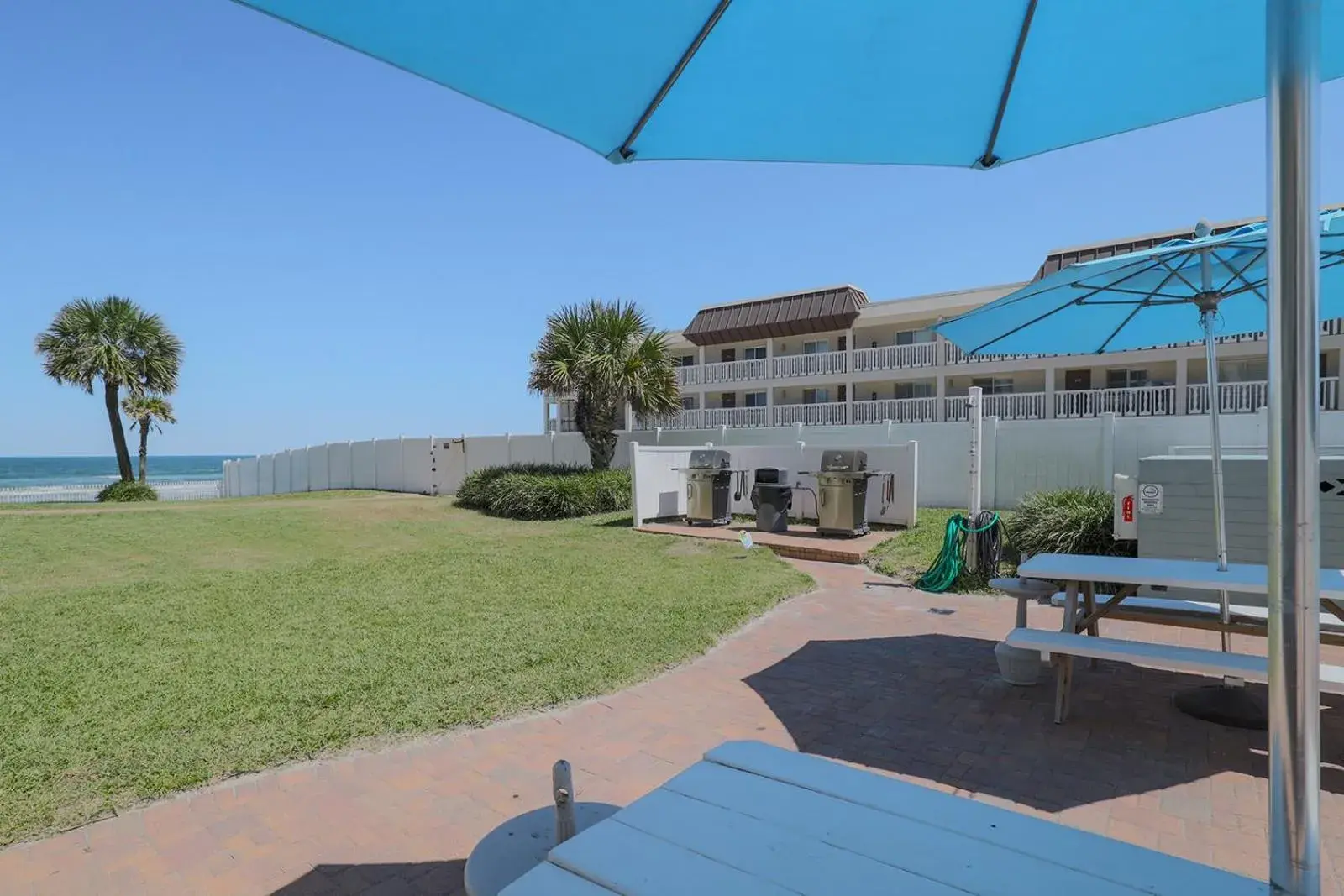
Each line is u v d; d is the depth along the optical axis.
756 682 5.06
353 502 17.64
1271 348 1.40
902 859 1.65
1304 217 1.36
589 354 15.84
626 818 1.83
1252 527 6.30
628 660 5.34
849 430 14.67
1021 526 9.02
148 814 3.32
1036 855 1.66
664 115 2.55
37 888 2.79
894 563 9.21
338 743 3.99
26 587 8.14
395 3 1.82
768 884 1.55
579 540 11.71
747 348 28.83
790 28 2.20
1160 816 3.21
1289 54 1.37
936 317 22.91
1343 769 3.59
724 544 10.79
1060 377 21.48
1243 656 3.89
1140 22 2.31
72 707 4.43
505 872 2.36
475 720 4.34
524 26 1.98
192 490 33.31
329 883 2.82
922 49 2.36
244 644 5.74
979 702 4.64
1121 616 4.68
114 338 25.17
